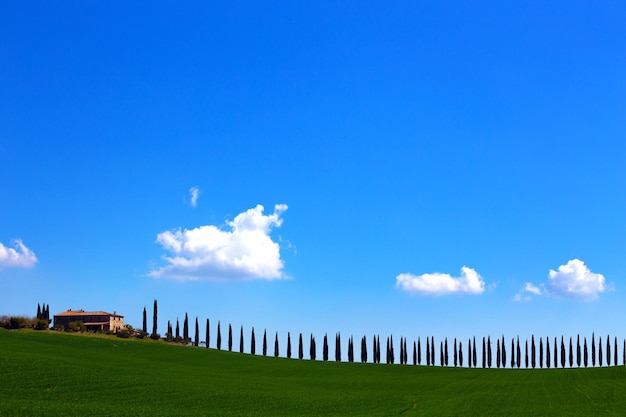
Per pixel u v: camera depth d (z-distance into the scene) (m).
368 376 107.69
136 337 140.88
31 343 102.62
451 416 60.22
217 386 75.62
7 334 114.81
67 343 112.62
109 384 67.25
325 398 72.06
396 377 106.06
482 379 103.69
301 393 75.88
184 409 57.56
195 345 151.25
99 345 116.56
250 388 77.19
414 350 160.25
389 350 155.38
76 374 70.31
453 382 97.75
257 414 56.84
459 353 161.50
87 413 50.34
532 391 85.50
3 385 61.09
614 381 98.38
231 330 154.00
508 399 76.12
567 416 60.97
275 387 81.31
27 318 127.56
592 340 165.25
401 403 70.50
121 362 94.00
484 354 162.00
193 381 78.00
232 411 58.19
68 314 153.00
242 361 120.44
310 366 121.25
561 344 164.88
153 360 107.06
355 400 71.56
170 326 152.88
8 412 48.41
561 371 119.56
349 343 154.88
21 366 70.50
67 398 58.22
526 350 164.12
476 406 69.44
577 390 86.25
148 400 61.19
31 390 60.03
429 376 109.62
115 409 53.66
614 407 68.81
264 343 154.25
